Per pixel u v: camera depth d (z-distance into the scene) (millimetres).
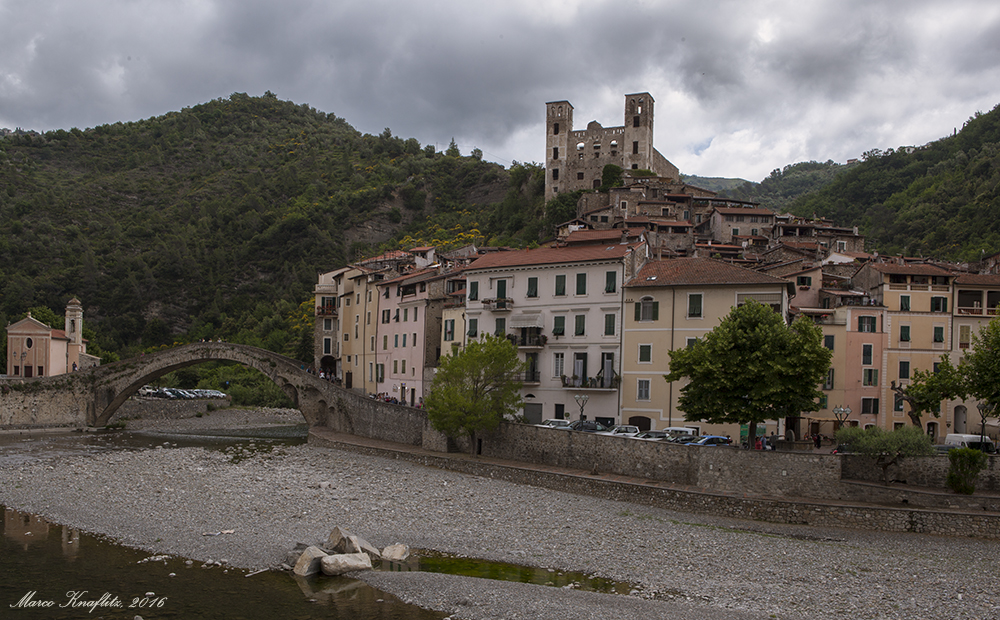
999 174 158875
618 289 71625
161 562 36469
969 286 78000
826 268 95250
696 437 59969
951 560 39250
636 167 173500
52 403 100750
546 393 75000
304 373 94438
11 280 194750
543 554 39062
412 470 65000
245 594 32062
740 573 36188
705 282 67438
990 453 54250
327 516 46750
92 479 59000
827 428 74188
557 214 167875
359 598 31844
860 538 43406
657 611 30531
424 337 89188
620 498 52500
